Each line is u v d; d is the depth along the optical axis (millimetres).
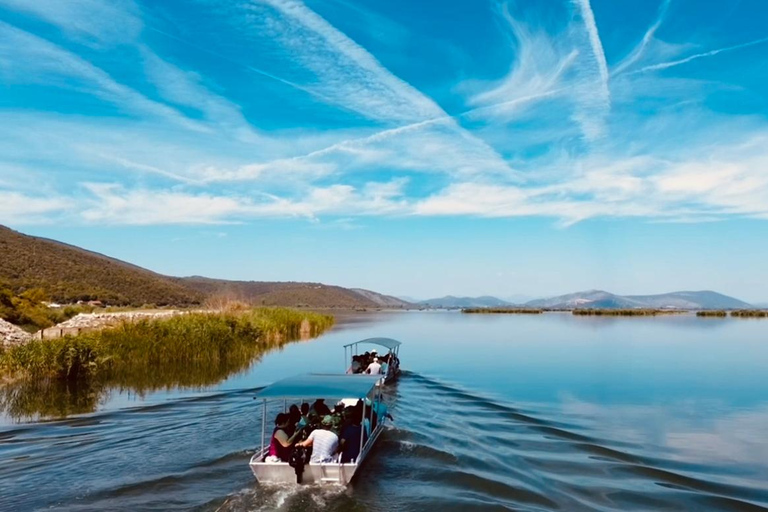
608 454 14672
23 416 17875
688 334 59344
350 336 52156
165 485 11766
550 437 16344
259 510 10547
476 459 13984
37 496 11125
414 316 122000
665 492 11922
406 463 13594
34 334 29781
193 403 19953
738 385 25766
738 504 11305
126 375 26203
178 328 31062
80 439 15227
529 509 10852
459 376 28328
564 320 97000
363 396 12812
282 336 47062
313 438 12203
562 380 27031
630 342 49562
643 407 20734
